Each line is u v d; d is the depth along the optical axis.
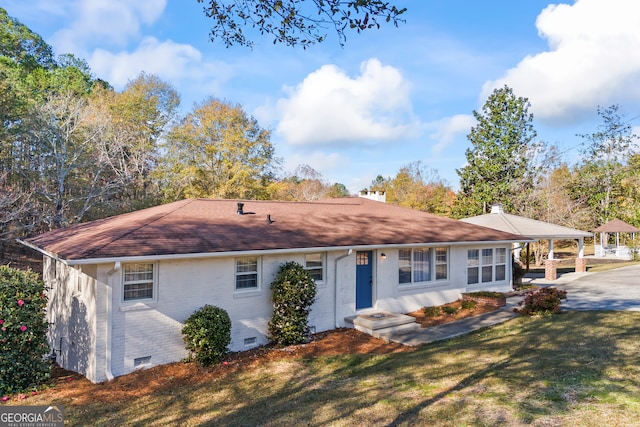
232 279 11.04
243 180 35.25
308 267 12.67
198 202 14.60
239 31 6.50
